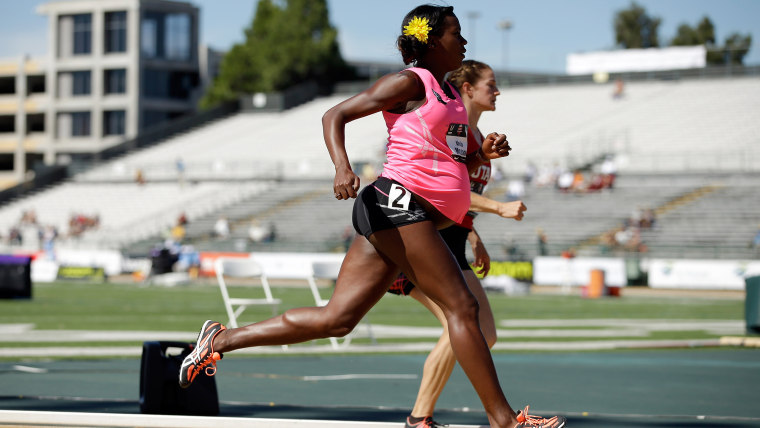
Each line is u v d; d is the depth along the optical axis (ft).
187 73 273.13
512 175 159.53
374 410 26.21
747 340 47.96
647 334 56.18
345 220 156.04
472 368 16.51
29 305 82.99
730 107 171.73
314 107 225.97
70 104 266.98
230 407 26.40
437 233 16.62
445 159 16.83
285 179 180.24
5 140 282.77
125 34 262.06
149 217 177.37
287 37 263.29
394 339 52.54
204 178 189.06
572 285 122.31
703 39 368.07
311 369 37.14
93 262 150.92
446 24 17.25
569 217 141.59
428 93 16.62
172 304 86.48
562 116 185.88
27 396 27.84
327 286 126.93
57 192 202.49
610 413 26.18
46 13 268.41
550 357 42.65
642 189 145.28
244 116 228.43
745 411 26.71
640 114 177.99
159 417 18.70
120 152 213.87
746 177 141.69
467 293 16.60
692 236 127.85
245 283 133.18
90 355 41.60
